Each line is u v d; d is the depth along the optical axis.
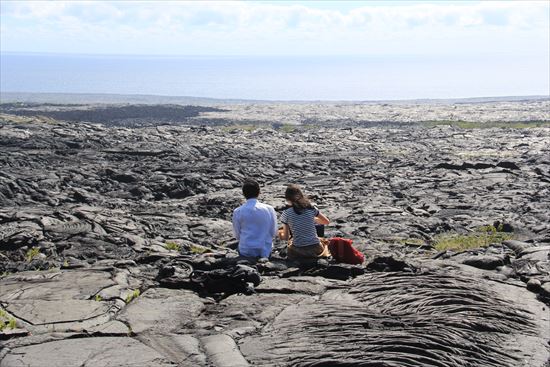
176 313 8.29
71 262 12.62
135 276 10.12
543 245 13.10
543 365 6.97
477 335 7.68
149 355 6.97
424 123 72.75
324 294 9.21
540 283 9.52
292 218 11.33
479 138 50.62
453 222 19.98
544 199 23.47
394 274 10.11
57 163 30.25
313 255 11.20
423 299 8.88
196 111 103.50
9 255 13.49
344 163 36.09
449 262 11.16
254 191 11.58
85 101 198.00
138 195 25.08
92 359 6.84
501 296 9.07
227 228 18.53
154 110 101.00
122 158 33.81
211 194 25.44
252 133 52.94
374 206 22.73
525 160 34.84
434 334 7.62
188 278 9.63
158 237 16.52
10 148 33.72
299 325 7.90
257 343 7.37
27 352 6.99
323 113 99.06
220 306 8.68
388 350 7.18
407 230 18.62
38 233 15.13
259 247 11.34
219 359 6.90
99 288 9.19
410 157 39.06
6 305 8.45
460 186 27.31
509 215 20.64
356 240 16.45
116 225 17.03
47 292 9.02
